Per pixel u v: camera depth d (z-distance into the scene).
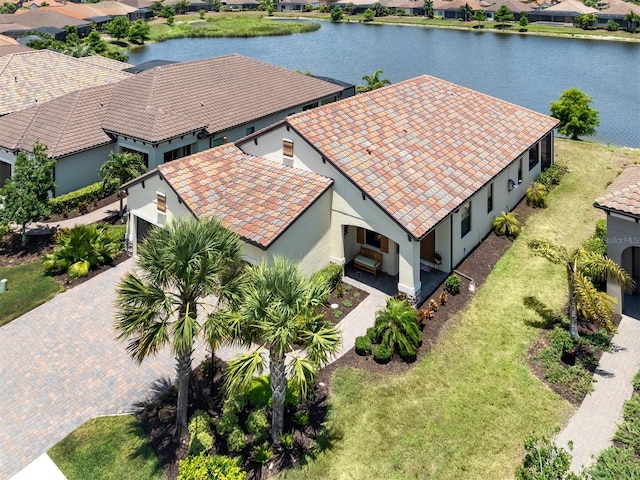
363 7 162.00
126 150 35.06
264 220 22.00
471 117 31.67
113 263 26.91
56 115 35.66
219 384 18.69
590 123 46.06
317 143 24.31
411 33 126.81
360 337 20.23
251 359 14.42
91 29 113.69
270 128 25.84
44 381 19.27
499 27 129.50
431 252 25.22
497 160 28.16
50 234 29.92
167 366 19.91
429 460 15.71
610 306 18.98
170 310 14.90
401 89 31.95
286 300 14.48
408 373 19.02
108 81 45.25
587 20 120.69
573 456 15.58
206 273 14.79
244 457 15.83
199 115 36.53
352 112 27.61
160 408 17.84
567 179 35.62
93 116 36.22
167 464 15.84
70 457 16.30
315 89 45.88
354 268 25.73
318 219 23.50
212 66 42.34
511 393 17.98
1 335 21.77
